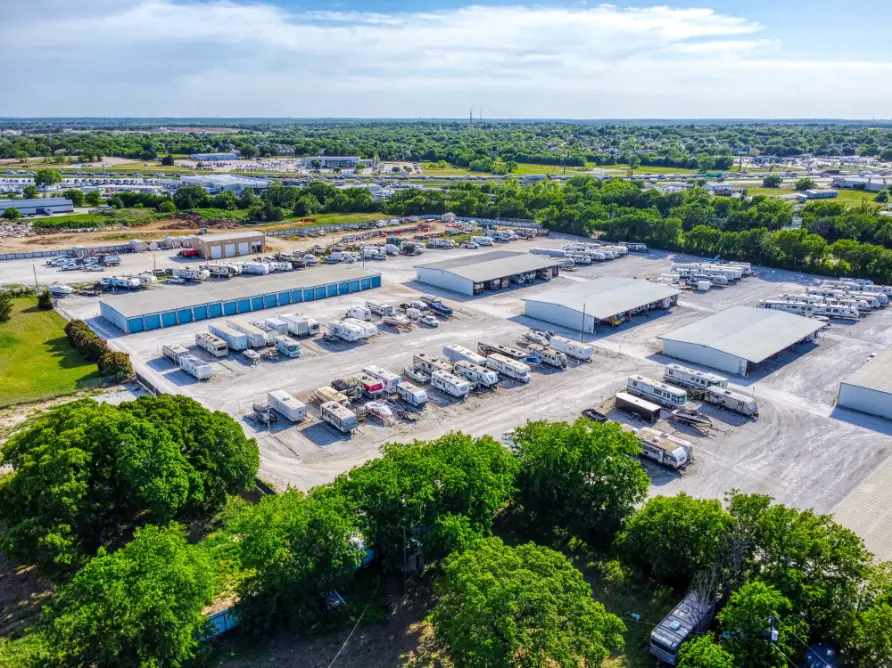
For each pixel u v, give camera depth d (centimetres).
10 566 5353
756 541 4550
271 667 4328
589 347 9794
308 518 4541
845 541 4397
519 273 13950
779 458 7119
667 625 4416
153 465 5203
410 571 5256
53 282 13775
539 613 3781
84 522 5100
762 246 16050
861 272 14875
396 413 8075
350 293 13388
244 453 5941
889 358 9144
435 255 17000
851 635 3959
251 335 10019
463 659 3928
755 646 3966
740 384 9044
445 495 5056
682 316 12031
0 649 4131
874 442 7456
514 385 8981
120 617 3791
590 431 5875
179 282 14050
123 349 10025
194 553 4400
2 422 7681
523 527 5822
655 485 6600
